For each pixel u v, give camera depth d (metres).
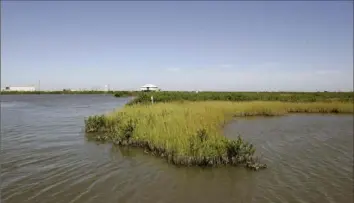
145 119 16.19
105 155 12.46
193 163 10.95
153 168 10.63
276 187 9.12
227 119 25.86
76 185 8.81
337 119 28.91
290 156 13.12
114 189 8.56
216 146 11.45
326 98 52.41
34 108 45.22
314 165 11.77
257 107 33.12
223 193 8.51
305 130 21.19
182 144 11.59
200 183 9.24
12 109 42.88
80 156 12.28
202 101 39.28
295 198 8.34
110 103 61.62
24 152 13.01
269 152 13.79
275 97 51.38
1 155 12.41
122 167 10.70
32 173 9.91
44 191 8.30
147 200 7.87
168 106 24.17
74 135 17.75
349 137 18.45
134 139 14.29
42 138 16.69
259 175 10.16
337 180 10.01
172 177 9.70
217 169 10.65
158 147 12.55
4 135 17.80
